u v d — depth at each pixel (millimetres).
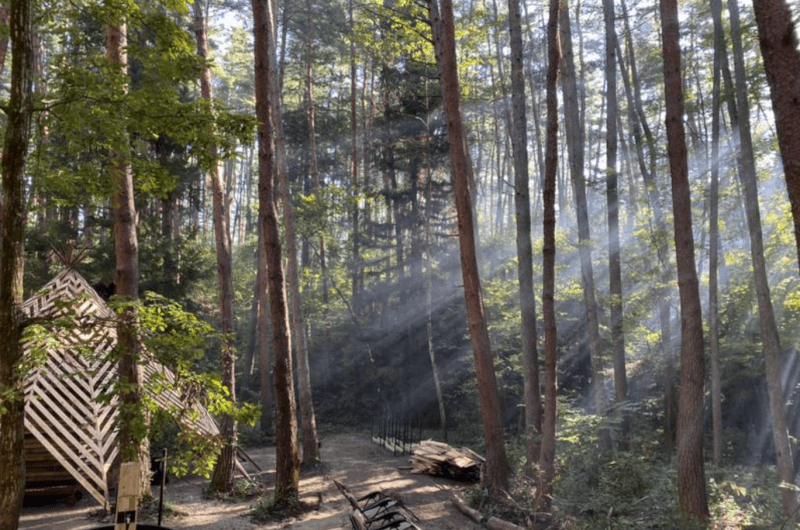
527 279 17109
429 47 22156
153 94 6945
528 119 44594
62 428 12414
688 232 12477
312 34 36938
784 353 21203
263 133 14367
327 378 34188
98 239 27281
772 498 13445
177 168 24281
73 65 7164
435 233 29891
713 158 17812
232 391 16031
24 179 5816
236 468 17141
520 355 26047
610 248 20922
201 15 18594
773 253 20812
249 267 42344
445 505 15078
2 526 5402
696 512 11828
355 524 11375
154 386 6723
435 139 30078
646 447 18484
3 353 5617
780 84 5594
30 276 22359
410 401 31594
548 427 13164
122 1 6848
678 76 12641
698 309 12320
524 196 17422
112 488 14023
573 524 12250
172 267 25188
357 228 33688
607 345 26594
